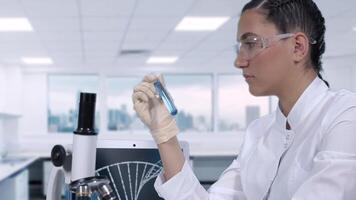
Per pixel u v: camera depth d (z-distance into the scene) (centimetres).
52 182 85
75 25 372
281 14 72
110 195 72
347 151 66
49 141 638
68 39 436
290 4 73
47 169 559
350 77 549
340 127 69
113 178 98
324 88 80
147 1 300
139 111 78
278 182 81
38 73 644
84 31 398
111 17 345
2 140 579
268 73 75
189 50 518
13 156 557
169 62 630
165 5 312
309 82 78
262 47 73
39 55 540
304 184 68
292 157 79
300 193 68
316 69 78
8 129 600
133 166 100
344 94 76
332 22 380
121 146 100
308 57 76
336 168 65
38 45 467
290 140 81
